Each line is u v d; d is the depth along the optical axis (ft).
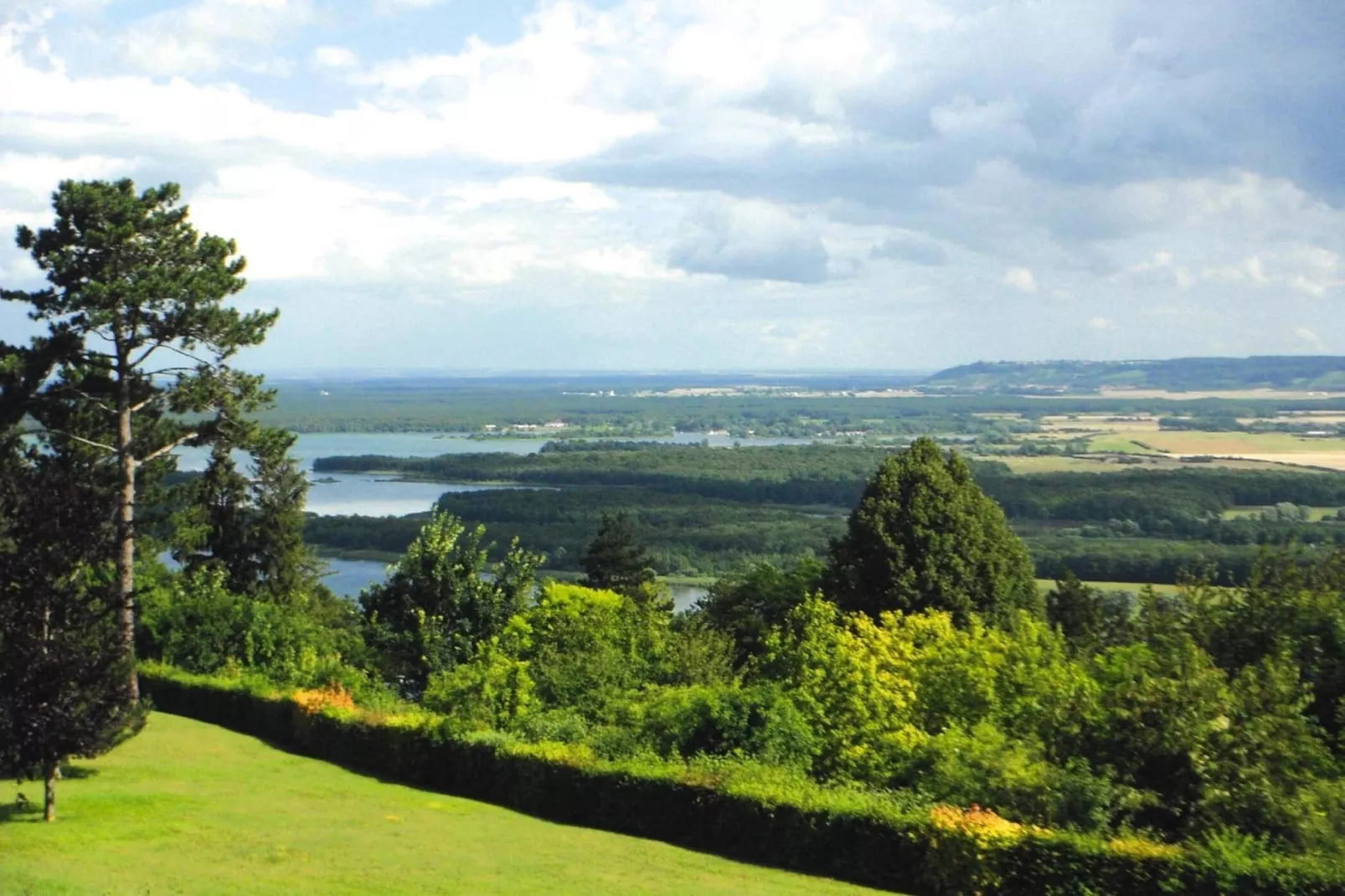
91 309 122.83
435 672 111.24
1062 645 87.20
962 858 57.16
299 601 167.53
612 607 116.16
